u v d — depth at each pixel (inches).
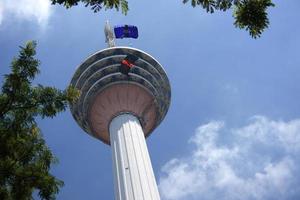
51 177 748.6
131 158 1764.3
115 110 2101.4
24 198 723.4
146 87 2208.4
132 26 2346.2
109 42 2391.7
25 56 778.2
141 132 1974.7
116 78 2185.0
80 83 2190.0
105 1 566.9
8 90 754.8
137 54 2237.9
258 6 568.7
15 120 756.6
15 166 726.5
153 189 1657.2
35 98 768.9
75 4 568.7
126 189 1636.3
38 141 788.0
